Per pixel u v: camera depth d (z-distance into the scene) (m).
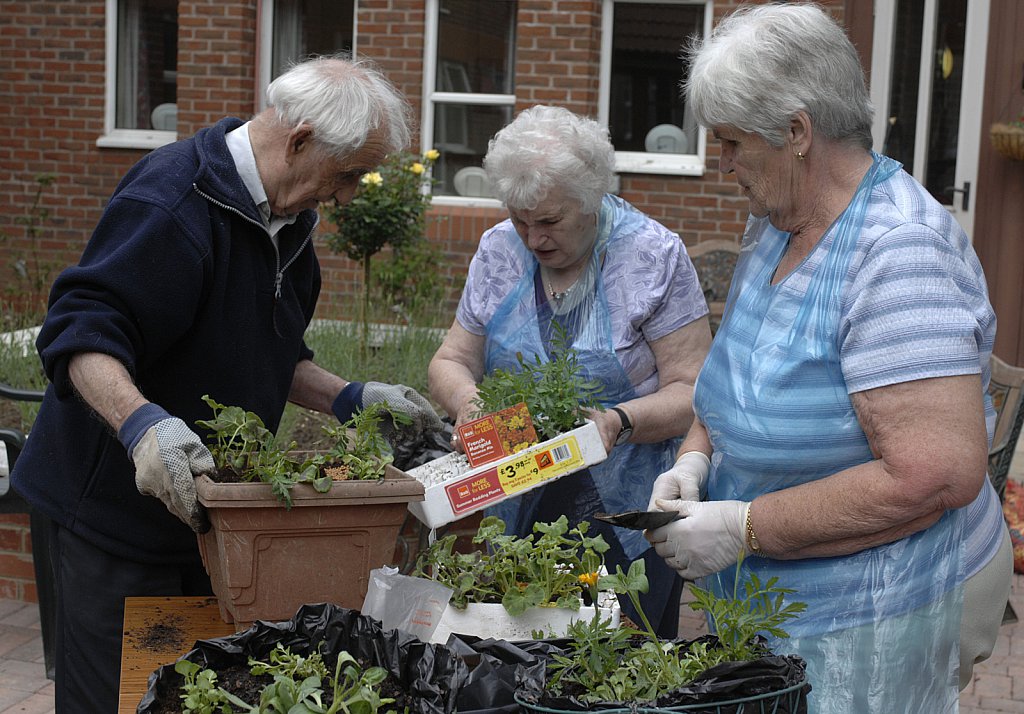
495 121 9.01
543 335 2.95
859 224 1.99
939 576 2.04
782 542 2.03
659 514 2.04
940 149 7.95
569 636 1.85
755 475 2.13
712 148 8.52
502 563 2.15
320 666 1.75
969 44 7.76
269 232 2.52
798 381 2.03
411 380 5.61
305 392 2.85
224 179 2.40
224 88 9.02
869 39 7.95
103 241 2.32
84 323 2.22
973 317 1.92
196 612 2.36
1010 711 4.09
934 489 1.88
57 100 9.52
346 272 8.77
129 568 2.54
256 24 9.20
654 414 2.77
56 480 2.54
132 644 2.18
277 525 2.06
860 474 1.95
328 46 9.25
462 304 3.13
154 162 2.41
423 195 6.96
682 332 2.91
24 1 9.45
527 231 2.79
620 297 2.89
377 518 2.11
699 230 8.62
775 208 2.06
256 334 2.55
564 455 2.46
